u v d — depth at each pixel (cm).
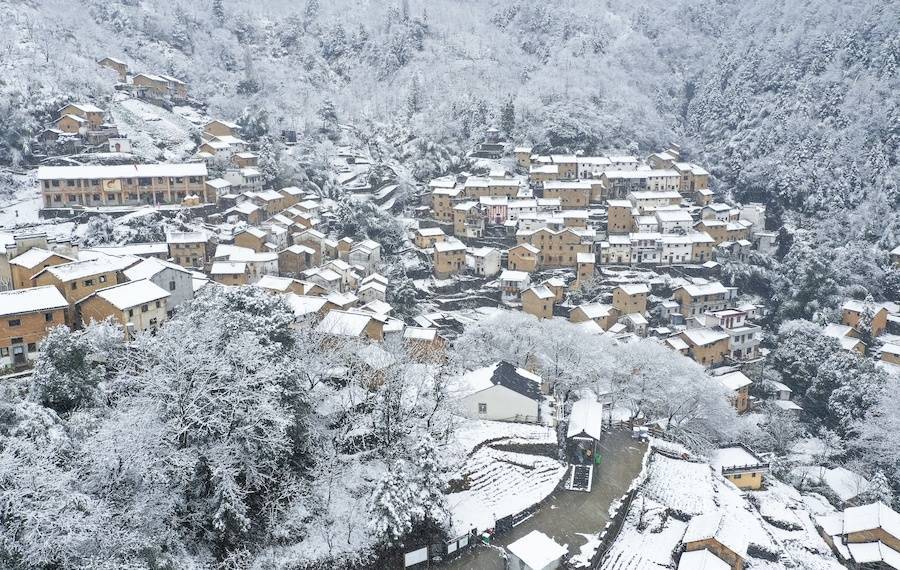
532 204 15588
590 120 19988
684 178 17562
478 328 8975
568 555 4553
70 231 11544
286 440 4056
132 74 18562
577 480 5716
